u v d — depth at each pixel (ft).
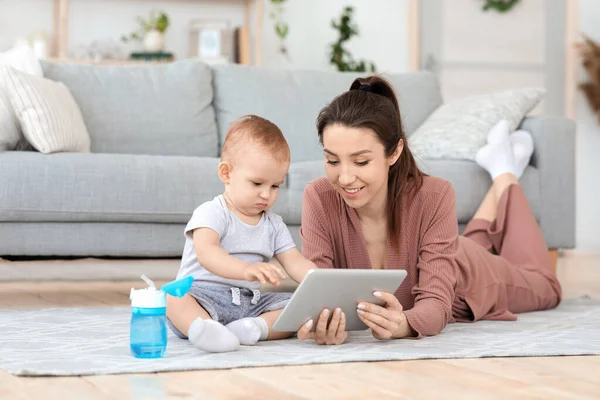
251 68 13.73
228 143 6.88
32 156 9.93
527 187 12.09
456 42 21.30
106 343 6.81
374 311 6.69
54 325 8.01
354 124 6.66
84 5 19.16
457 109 13.07
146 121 12.69
